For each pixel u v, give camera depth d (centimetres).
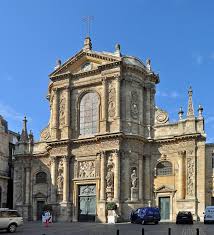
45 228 4641
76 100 6625
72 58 6650
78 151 6419
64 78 6700
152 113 6391
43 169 6962
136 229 4241
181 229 4125
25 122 7306
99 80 6419
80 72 6588
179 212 5256
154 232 3809
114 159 5947
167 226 4681
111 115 6169
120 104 6141
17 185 7119
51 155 6581
